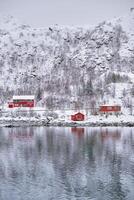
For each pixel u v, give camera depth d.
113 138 99.44
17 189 49.34
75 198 45.84
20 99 183.62
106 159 67.50
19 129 129.12
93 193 47.72
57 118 156.62
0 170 59.09
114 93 191.62
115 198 45.81
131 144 87.00
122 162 64.62
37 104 195.25
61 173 57.06
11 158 68.75
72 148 80.62
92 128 133.88
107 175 55.59
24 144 87.19
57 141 92.75
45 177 54.88
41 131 120.44
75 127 138.38
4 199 45.66
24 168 60.41
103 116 157.62
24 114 165.00
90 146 83.56
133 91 191.62
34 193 47.72
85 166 61.62
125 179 53.44
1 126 140.38
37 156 70.62
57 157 69.62
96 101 182.62
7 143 89.06
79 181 52.59
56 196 46.66
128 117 157.38
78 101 185.88
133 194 47.28
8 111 172.12
